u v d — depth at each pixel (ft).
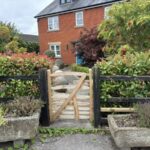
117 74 18.58
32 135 15.35
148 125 14.56
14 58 19.13
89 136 16.90
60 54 84.07
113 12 34.68
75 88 19.77
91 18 73.00
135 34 34.14
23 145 15.26
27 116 15.71
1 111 15.62
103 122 18.31
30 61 19.29
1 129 14.84
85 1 77.05
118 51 30.58
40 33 91.09
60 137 16.79
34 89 18.95
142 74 18.47
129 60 18.90
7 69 18.94
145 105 16.07
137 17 32.35
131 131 14.20
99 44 50.29
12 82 18.81
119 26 34.68
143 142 14.28
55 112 19.57
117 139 14.40
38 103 17.19
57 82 29.35
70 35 79.97
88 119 19.88
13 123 14.92
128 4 34.27
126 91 18.44
